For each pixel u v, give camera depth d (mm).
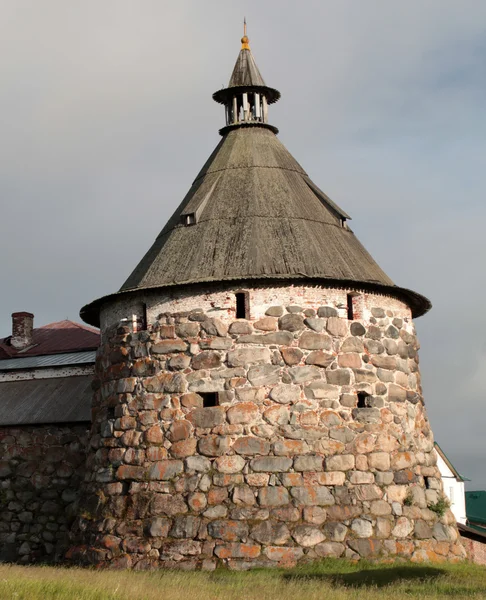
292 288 26578
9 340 40750
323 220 29234
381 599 19375
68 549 28406
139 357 27141
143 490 25969
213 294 26625
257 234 27859
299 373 25953
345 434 25906
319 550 24500
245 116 31844
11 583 20078
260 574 23375
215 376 26031
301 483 25125
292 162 31031
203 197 29391
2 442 32656
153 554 25078
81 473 31406
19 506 31875
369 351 27078
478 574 23422
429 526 26547
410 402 27812
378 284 27531
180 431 25922
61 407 32875
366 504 25531
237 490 25031
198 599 18844
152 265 28344
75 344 39781
